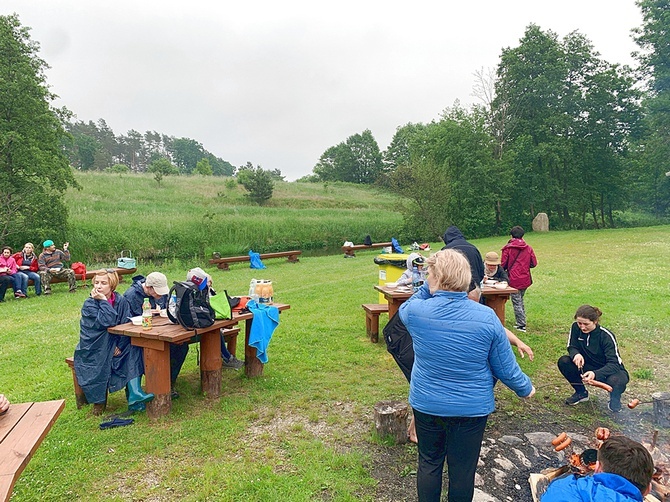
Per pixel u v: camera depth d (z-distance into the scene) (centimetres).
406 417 423
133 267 1664
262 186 4150
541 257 1723
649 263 1465
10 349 756
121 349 487
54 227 1855
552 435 434
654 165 3394
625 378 472
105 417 483
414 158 3294
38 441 284
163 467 386
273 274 1631
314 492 346
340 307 1009
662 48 3114
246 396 534
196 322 474
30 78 1695
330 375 604
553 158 3178
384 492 346
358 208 4494
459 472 279
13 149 1677
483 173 3117
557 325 820
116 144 10738
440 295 277
